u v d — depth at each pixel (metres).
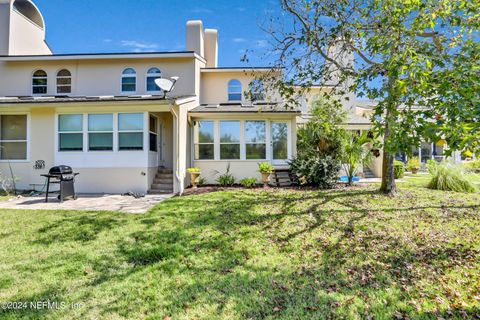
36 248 5.05
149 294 3.61
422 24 5.43
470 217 6.67
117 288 3.75
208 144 12.49
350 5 7.48
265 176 11.71
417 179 14.18
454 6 5.43
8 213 7.31
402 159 18.62
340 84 9.51
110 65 14.06
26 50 14.95
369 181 13.48
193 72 14.03
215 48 16.25
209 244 5.27
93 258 4.66
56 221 6.60
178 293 3.63
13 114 11.27
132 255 4.80
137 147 10.87
